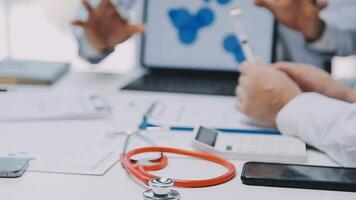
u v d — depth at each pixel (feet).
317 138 2.29
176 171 2.03
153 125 2.64
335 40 3.84
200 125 2.58
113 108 2.98
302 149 2.25
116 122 2.71
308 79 2.86
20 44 4.74
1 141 2.35
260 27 3.90
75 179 1.92
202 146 2.26
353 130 2.12
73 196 1.77
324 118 2.29
